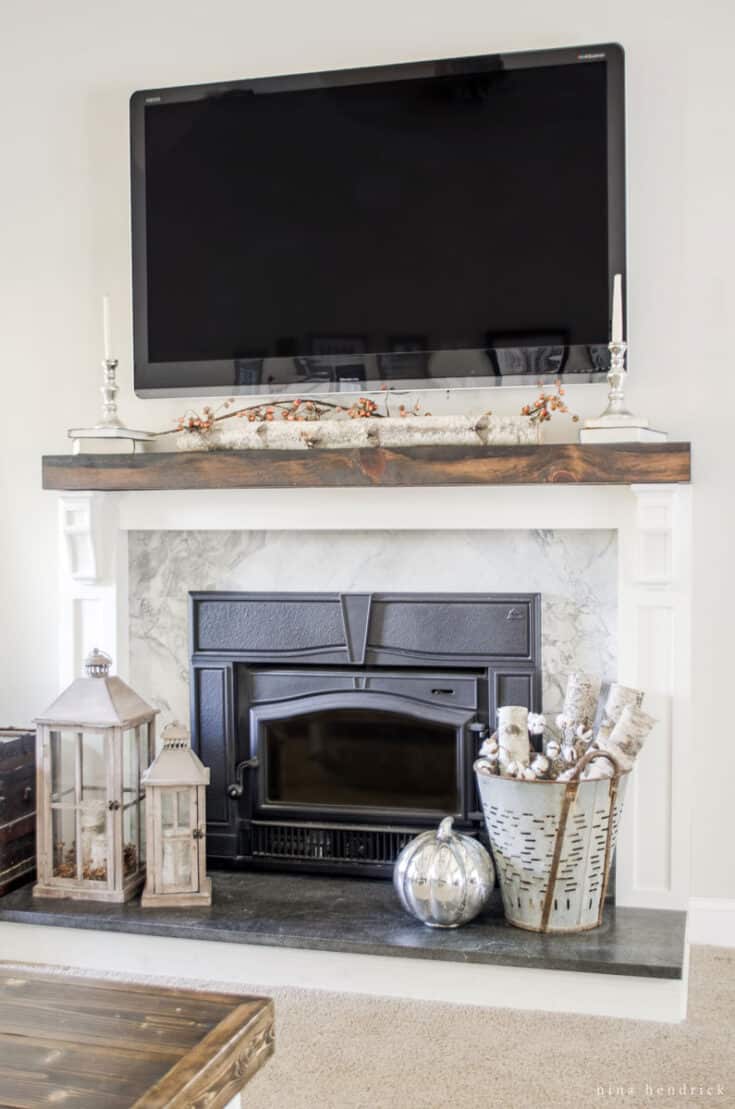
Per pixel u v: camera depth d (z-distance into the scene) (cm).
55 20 340
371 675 313
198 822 293
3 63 343
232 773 323
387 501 306
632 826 291
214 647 325
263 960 276
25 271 344
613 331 286
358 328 318
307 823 317
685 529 284
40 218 343
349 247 317
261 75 326
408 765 316
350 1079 229
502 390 313
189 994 169
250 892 304
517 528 299
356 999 267
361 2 318
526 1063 235
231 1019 159
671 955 258
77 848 299
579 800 264
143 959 283
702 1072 231
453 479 285
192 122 326
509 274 306
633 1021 255
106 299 317
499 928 276
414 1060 237
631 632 290
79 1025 158
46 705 347
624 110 298
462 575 312
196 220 327
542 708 306
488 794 274
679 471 274
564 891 270
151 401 338
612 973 255
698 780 304
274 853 321
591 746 272
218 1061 148
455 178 309
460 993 265
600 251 300
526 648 305
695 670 303
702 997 268
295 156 320
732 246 297
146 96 328
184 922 281
